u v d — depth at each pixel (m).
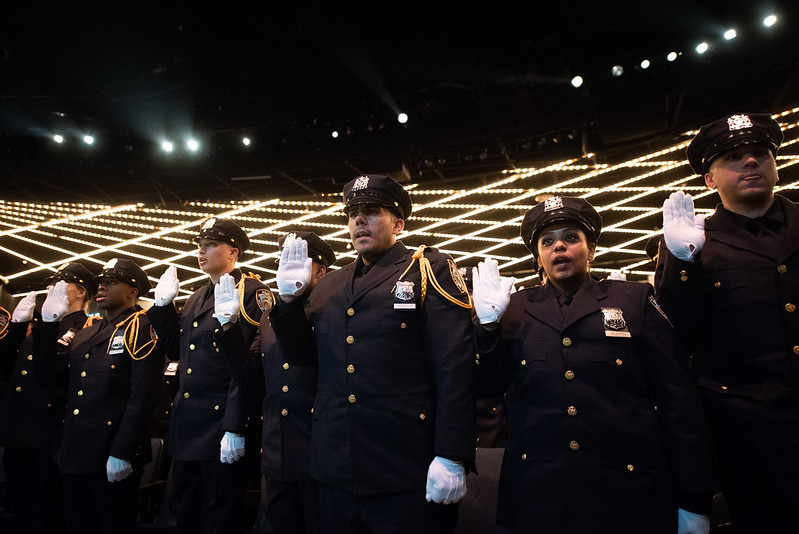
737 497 1.78
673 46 6.89
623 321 1.84
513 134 7.80
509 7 7.96
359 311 2.04
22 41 8.74
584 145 7.62
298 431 2.31
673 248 1.81
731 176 1.93
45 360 3.21
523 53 8.12
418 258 2.10
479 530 2.62
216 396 2.63
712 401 1.83
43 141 9.52
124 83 9.66
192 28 8.72
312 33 8.62
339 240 10.19
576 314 1.88
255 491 3.40
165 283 2.86
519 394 1.91
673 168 7.94
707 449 1.70
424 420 1.91
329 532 1.90
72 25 8.55
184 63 9.30
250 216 10.17
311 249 2.81
